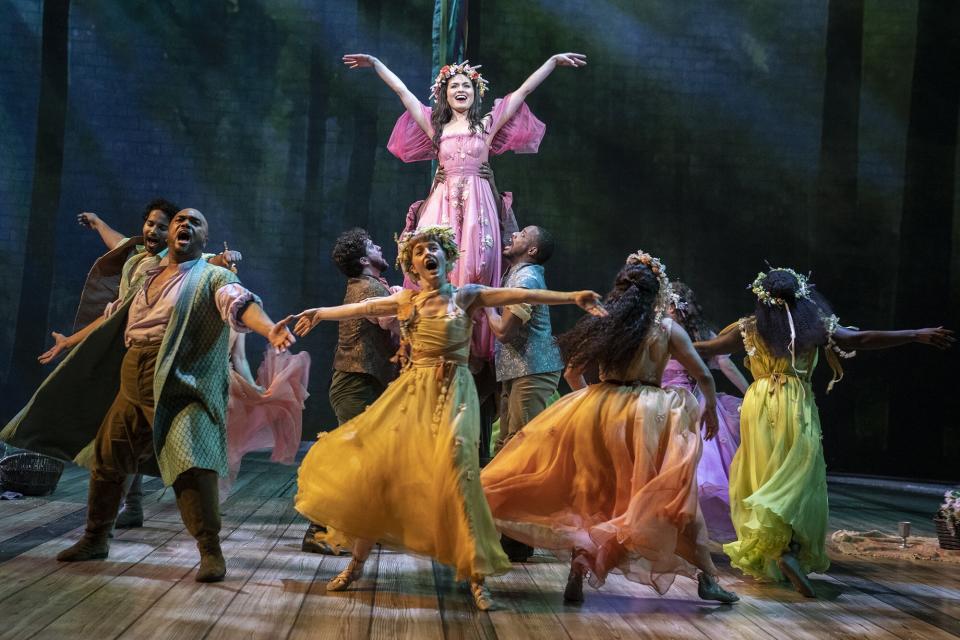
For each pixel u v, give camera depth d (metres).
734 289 11.42
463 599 3.62
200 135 11.34
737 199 11.46
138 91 11.29
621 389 3.73
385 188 11.44
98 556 4.04
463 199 5.41
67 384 4.05
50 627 2.96
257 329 3.66
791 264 11.40
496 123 5.65
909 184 11.26
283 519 5.54
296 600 3.46
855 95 11.33
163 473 3.69
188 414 3.73
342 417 4.88
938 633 3.35
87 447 4.14
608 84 11.52
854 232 11.31
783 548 3.98
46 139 11.19
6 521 4.98
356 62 5.84
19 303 11.09
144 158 11.29
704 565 3.61
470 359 5.16
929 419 11.00
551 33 11.51
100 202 11.23
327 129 11.44
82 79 11.23
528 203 11.48
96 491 3.99
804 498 4.02
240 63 11.39
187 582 3.67
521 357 4.75
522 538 3.69
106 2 11.24
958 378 11.00
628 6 11.47
